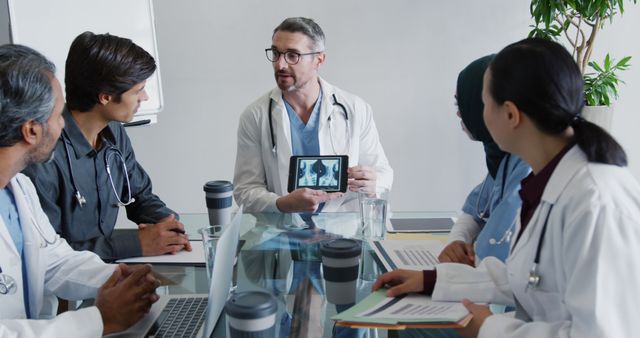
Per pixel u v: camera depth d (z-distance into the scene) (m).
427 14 3.19
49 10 2.38
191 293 1.30
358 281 1.33
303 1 3.18
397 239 1.63
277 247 1.61
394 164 3.38
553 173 1.00
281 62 2.20
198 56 3.24
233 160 3.40
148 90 2.91
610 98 3.08
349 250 1.22
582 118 0.99
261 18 3.20
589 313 0.87
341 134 2.33
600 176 0.94
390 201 3.41
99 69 1.60
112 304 1.12
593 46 3.20
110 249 1.52
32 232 1.30
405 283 1.16
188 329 1.11
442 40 3.22
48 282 1.38
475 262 1.39
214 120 3.34
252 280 1.38
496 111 1.03
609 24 3.19
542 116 0.97
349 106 2.35
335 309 1.22
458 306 1.08
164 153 3.38
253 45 3.23
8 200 1.30
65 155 1.67
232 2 3.17
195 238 1.71
